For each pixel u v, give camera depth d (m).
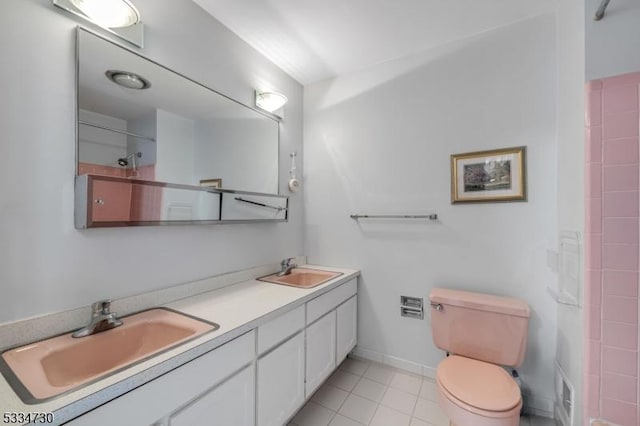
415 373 2.08
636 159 1.10
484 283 1.84
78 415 0.69
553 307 1.64
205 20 1.70
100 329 1.11
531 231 1.71
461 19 1.76
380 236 2.23
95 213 1.14
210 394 1.04
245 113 1.98
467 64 1.92
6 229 0.97
